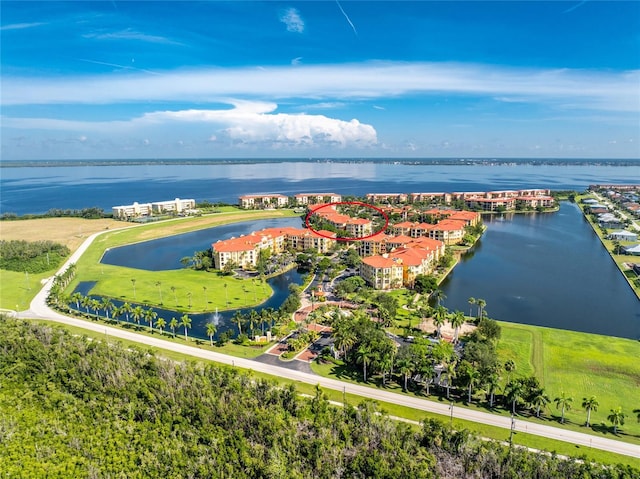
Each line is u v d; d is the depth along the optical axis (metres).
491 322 150.88
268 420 103.44
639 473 83.69
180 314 181.88
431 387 124.88
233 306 189.88
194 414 109.44
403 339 152.50
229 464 93.50
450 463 90.69
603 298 199.88
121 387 119.56
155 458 95.94
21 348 139.12
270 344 151.25
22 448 100.38
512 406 114.31
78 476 92.62
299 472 91.19
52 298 196.25
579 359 137.88
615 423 100.44
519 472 86.69
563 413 107.69
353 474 90.88
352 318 156.25
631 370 131.38
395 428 100.75
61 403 117.38
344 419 104.62
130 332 163.12
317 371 132.50
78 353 135.00
